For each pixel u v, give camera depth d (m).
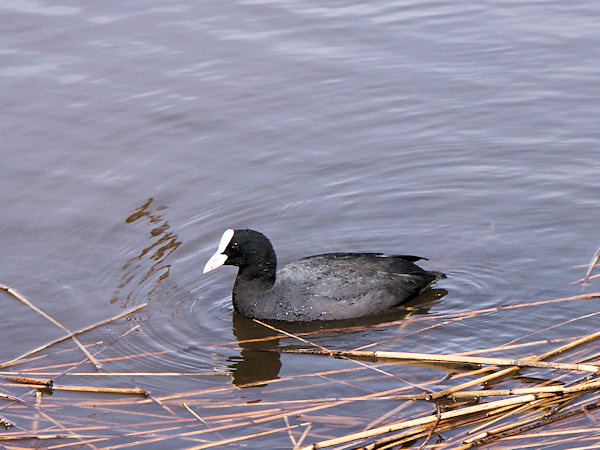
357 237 15.57
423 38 21.72
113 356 12.63
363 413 11.01
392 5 23.09
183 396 11.62
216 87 19.86
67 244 15.48
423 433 10.46
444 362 12.13
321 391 11.59
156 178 17.27
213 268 13.83
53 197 16.69
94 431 10.91
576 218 15.49
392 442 10.34
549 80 19.84
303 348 12.78
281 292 13.77
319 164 17.62
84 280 14.59
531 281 13.98
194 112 19.09
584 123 18.33
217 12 22.77
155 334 13.21
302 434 10.64
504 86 19.75
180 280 14.66
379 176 17.23
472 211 16.05
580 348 11.97
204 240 15.63
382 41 21.58
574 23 22.03
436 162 17.53
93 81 19.95
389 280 13.77
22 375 12.18
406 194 16.70
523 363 11.40
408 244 15.27
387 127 18.69
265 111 19.20
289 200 16.67
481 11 22.84
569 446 10.08
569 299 13.30
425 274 13.90
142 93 19.64
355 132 18.56
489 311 13.31
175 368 12.34
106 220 16.09
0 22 21.94
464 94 19.55
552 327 12.72
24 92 19.53
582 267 14.18
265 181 17.20
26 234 15.71
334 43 21.45
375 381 11.73
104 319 13.58
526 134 18.14
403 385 11.59
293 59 20.81
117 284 14.51
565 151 17.50
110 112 19.05
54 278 14.60
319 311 13.60
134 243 15.52
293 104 19.39
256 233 13.83
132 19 22.33
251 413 11.13
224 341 13.09
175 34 21.72
